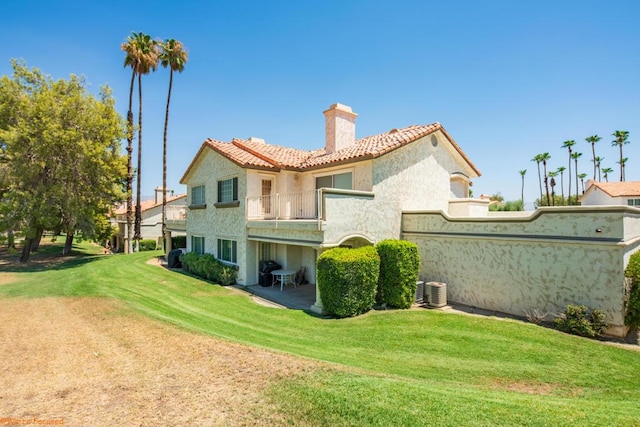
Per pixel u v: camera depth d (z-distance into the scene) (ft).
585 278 30.30
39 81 77.51
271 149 63.21
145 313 28.71
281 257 55.26
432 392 15.52
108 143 76.43
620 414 14.34
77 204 72.79
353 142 57.41
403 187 47.88
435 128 51.13
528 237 34.35
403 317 34.76
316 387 15.12
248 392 14.74
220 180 60.08
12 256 88.63
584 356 24.45
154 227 129.39
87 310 29.89
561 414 13.87
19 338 22.44
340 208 39.22
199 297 43.73
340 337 29.09
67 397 14.43
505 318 34.42
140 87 102.27
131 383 15.69
